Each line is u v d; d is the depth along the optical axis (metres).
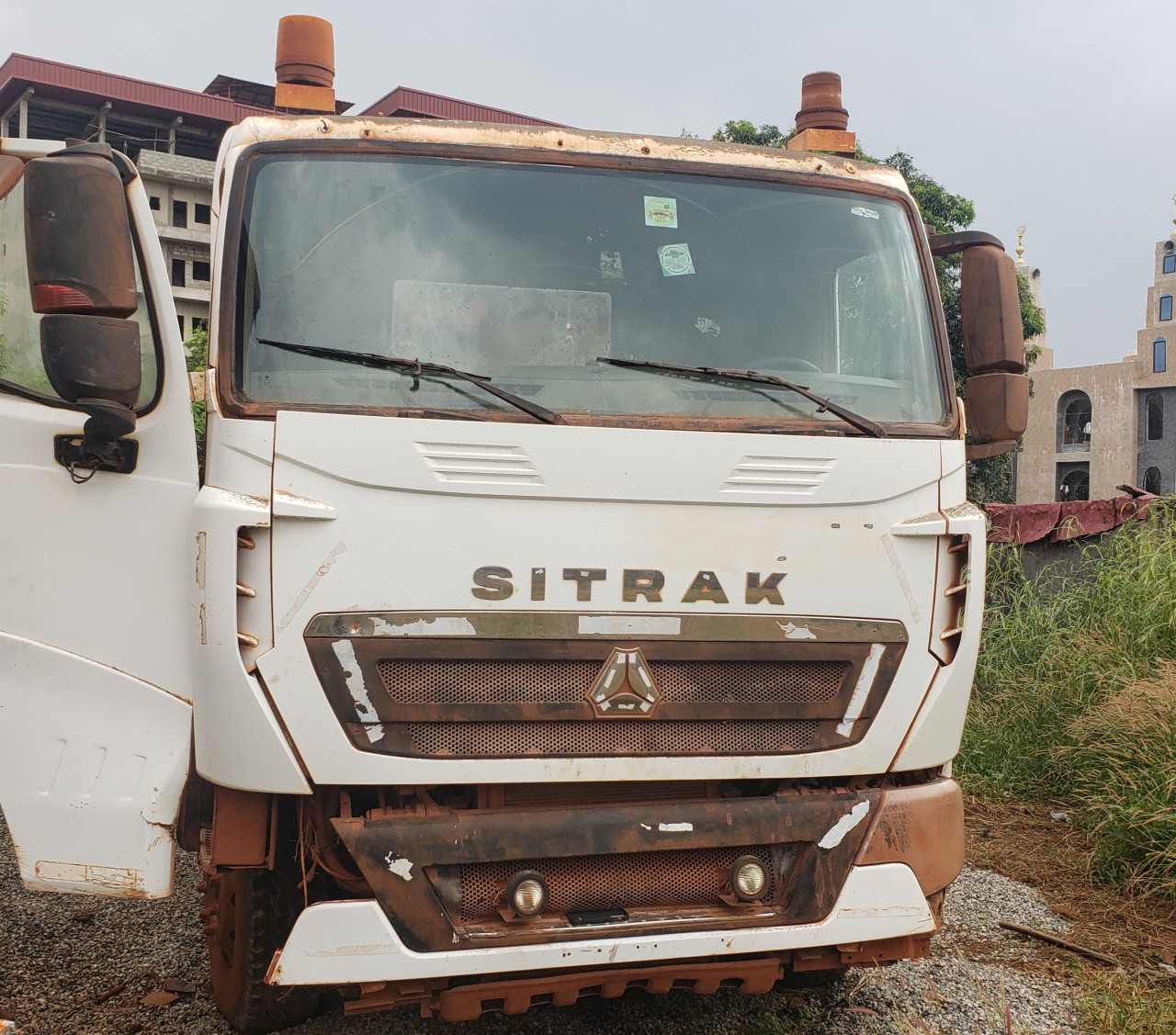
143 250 3.13
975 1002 3.97
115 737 3.11
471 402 3.07
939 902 3.40
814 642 3.20
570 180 3.42
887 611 3.29
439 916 2.85
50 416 3.23
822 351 3.54
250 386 3.01
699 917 3.02
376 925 2.80
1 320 3.35
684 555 3.12
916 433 3.42
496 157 3.38
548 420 3.07
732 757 3.14
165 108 36.72
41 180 2.74
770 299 3.50
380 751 2.92
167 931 4.48
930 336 3.62
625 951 2.93
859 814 3.16
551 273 3.32
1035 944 4.55
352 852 2.81
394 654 2.93
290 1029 3.64
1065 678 7.17
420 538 2.96
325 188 3.21
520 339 3.25
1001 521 10.42
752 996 4.05
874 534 3.29
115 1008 3.78
